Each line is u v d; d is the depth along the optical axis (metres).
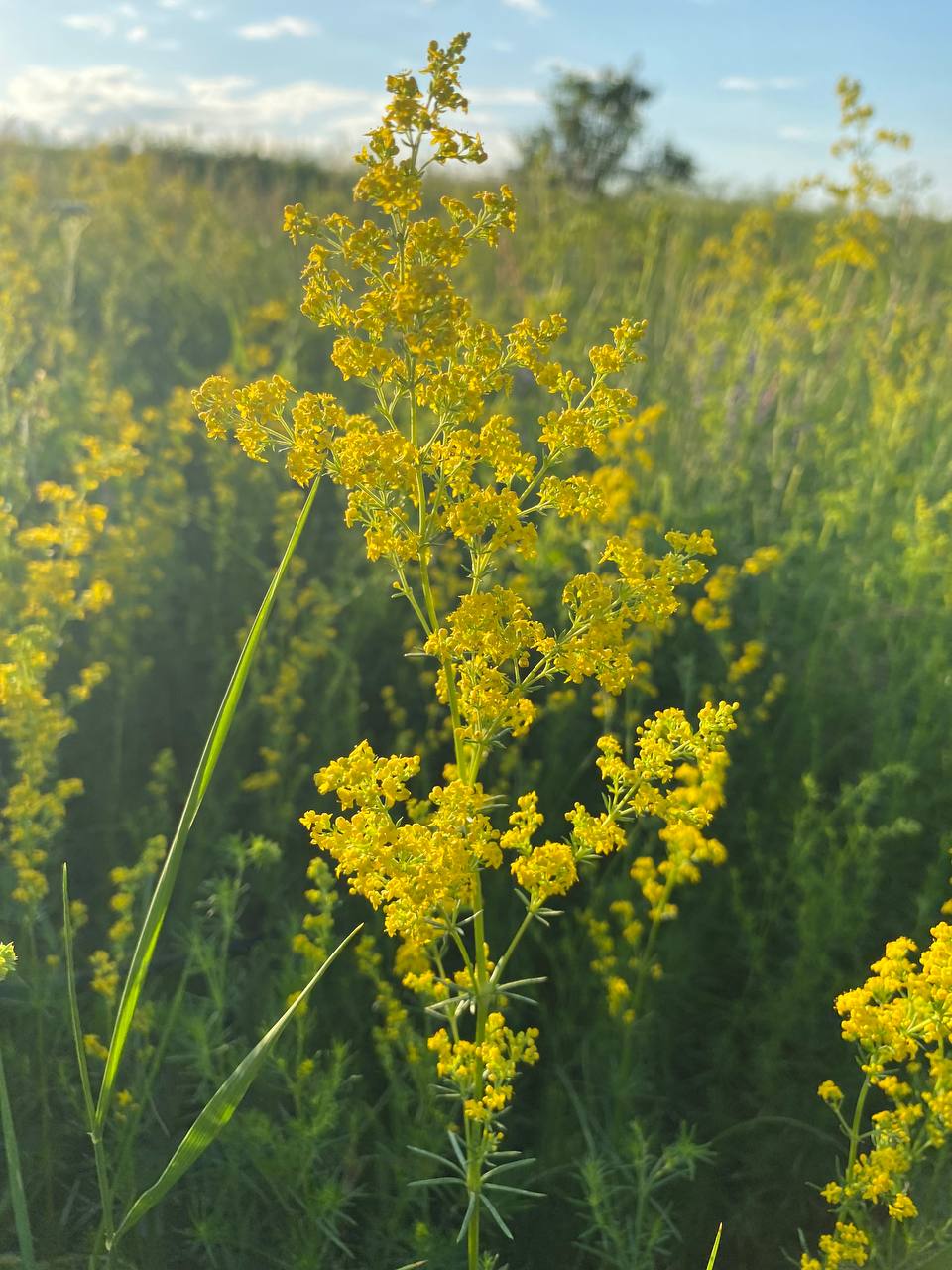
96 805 3.65
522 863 1.79
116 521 4.48
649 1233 2.42
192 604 4.32
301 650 3.86
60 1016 2.65
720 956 3.27
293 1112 2.70
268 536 4.89
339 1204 2.30
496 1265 2.39
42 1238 2.37
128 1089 2.52
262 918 3.41
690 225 9.54
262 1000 2.90
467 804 1.71
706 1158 2.40
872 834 3.00
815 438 5.59
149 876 2.83
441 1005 1.84
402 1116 2.52
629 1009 2.67
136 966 1.61
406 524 1.73
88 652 3.87
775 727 3.96
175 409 4.82
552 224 7.81
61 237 7.05
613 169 14.04
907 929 3.26
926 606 4.19
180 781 3.81
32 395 4.15
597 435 1.73
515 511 1.69
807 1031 2.92
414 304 1.55
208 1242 2.28
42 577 3.07
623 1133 2.60
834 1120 2.77
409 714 4.18
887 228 6.72
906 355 6.02
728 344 6.04
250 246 8.04
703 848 2.65
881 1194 2.00
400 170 1.56
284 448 1.72
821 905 3.01
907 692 4.16
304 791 3.73
